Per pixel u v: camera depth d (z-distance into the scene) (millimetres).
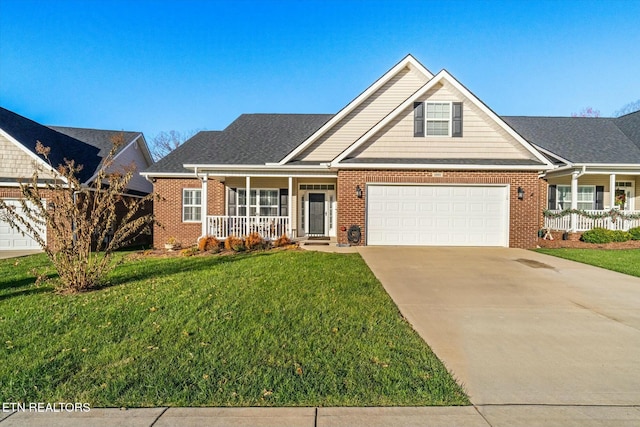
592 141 16109
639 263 9312
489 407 2912
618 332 4629
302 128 17109
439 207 12266
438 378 3338
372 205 12312
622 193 16547
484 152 12562
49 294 6141
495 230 12266
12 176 14133
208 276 7449
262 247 12039
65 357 3695
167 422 2684
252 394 3041
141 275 7672
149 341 4090
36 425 2650
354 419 2730
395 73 14125
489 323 4918
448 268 8562
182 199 15727
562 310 5527
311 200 15477
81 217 6598
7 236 13992
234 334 4289
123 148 18250
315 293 6105
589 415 2822
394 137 12617
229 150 15258
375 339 4203
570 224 14297
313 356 3736
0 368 3463
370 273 7824
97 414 2787
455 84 12312
